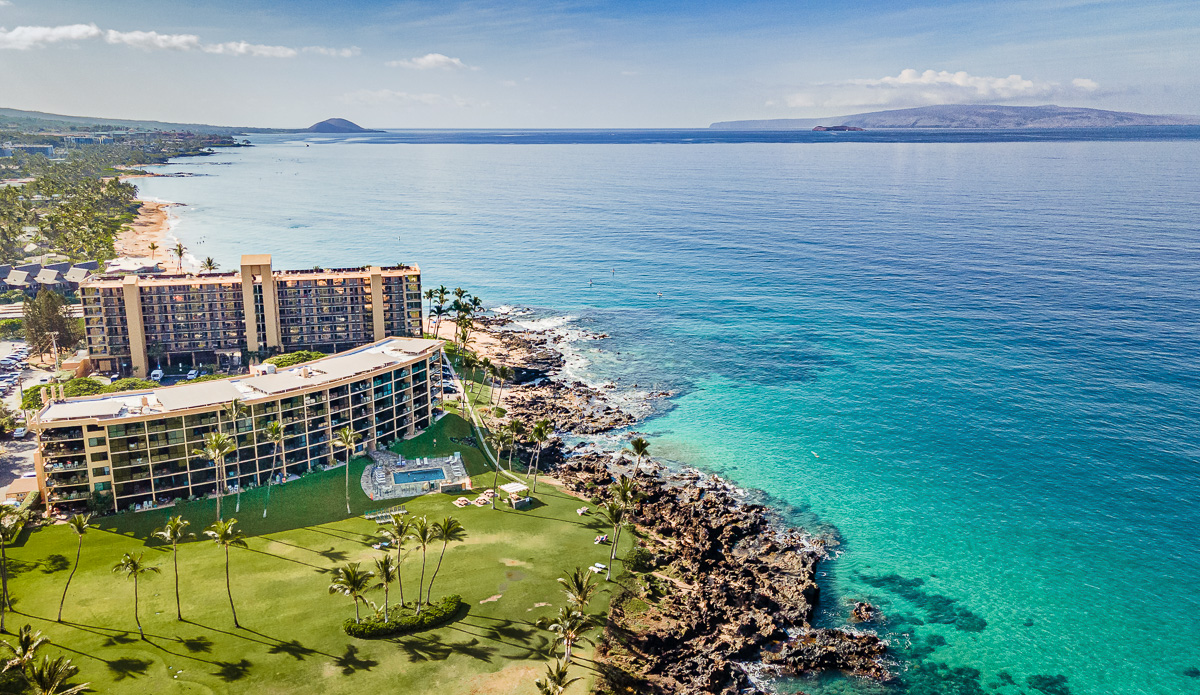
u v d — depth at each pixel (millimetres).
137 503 134625
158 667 94750
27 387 195500
